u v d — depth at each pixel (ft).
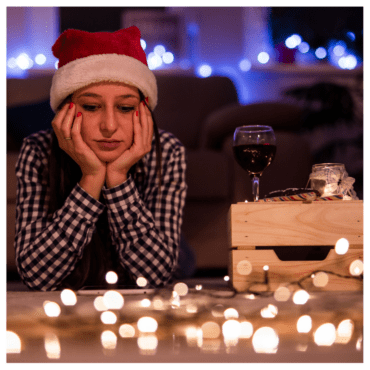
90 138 3.22
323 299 2.17
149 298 2.31
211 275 6.46
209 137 7.11
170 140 4.14
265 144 3.25
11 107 6.74
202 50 12.55
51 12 12.42
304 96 11.81
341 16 12.43
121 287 3.08
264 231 2.74
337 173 3.08
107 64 3.09
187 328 2.19
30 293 2.72
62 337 2.18
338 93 11.52
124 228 3.40
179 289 2.43
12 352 2.02
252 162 3.27
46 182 3.74
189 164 6.31
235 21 12.58
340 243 2.54
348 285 2.67
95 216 3.30
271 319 2.16
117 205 3.33
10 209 6.15
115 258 3.76
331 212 2.73
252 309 2.17
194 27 12.54
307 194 2.83
